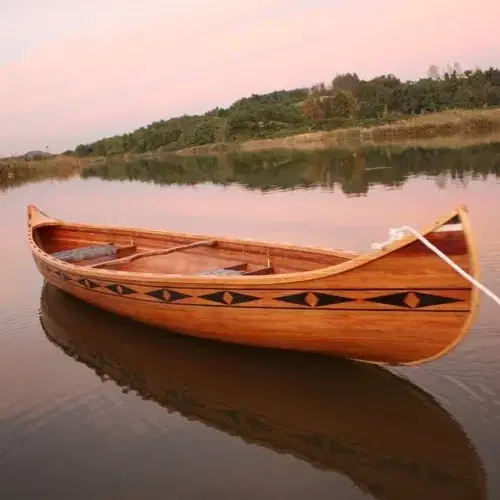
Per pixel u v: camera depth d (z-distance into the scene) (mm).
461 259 4695
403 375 5805
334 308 5555
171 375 6484
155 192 26719
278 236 13031
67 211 22422
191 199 22281
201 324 6770
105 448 5113
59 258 9859
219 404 5773
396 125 48594
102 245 11039
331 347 5914
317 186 21484
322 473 4543
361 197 17344
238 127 71750
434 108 58906
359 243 11562
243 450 4938
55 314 8875
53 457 5027
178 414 5633
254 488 4410
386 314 5289
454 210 4637
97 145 89625
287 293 5781
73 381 6516
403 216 13742
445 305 4957
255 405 5695
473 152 27828
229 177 30250
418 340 5281
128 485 4566
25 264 12641
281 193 20719
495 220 11469
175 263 9531
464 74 63875
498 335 6250
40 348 7574
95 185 35062
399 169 23797
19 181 46281
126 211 20797
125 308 7766
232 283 6117
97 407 5879
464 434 4789
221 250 8836
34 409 5895
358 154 34562
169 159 63281
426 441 4797
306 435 5094
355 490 4305
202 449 5000
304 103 70188
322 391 5809
